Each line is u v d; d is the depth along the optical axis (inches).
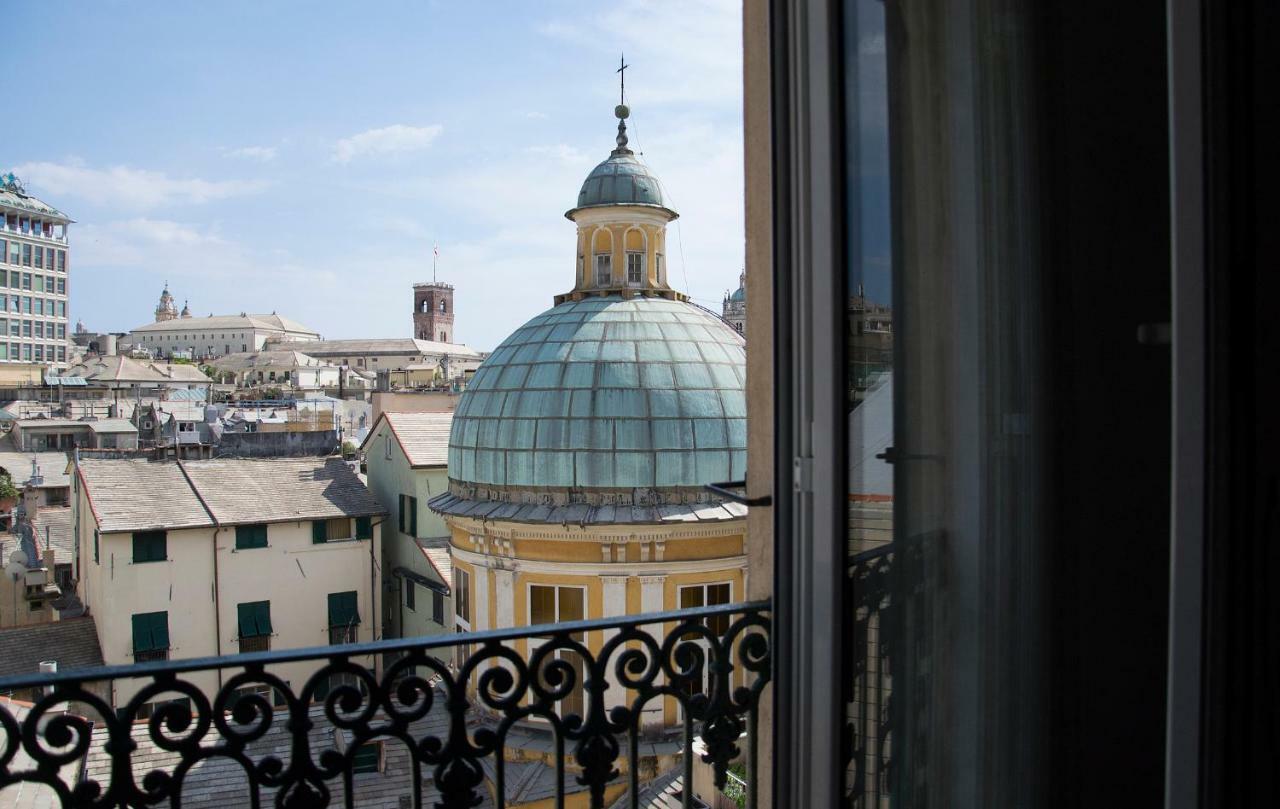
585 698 652.1
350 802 127.1
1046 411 89.9
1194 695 71.9
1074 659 88.0
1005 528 93.6
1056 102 88.0
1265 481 69.7
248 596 1072.8
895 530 105.4
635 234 828.6
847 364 107.8
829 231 107.3
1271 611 69.9
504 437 690.2
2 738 470.0
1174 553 72.7
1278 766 70.0
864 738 109.3
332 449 1471.5
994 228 94.2
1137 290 81.2
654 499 663.1
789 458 115.9
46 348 3966.5
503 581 677.9
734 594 667.4
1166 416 78.7
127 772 115.3
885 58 104.5
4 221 3678.6
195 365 6378.0
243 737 121.4
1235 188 70.0
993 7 93.4
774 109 114.4
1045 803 91.1
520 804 583.5
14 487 2004.2
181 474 1128.8
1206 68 70.1
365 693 129.0
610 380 684.1
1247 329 69.9
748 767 150.2
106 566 999.6
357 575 1138.0
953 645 100.4
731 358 730.2
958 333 98.3
